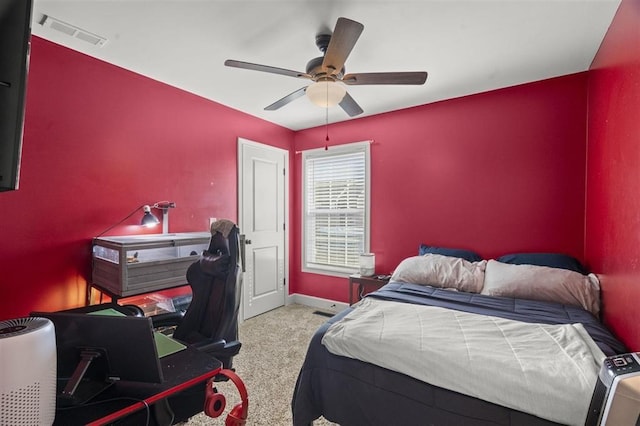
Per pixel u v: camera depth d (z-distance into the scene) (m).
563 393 1.13
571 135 2.67
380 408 1.47
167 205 2.80
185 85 2.93
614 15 1.83
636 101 1.48
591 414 1.00
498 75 2.71
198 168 3.17
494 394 1.23
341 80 2.10
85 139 2.36
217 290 1.84
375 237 3.74
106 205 2.48
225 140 3.44
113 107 2.52
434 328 1.63
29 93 2.10
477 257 3.02
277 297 4.12
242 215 3.63
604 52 2.06
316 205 4.24
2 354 0.67
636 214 1.47
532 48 2.26
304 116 3.82
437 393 1.35
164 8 1.84
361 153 3.86
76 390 0.91
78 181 2.33
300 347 2.85
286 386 2.21
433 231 3.36
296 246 4.41
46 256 2.18
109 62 2.49
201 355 1.17
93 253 2.38
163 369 1.07
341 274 3.98
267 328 3.35
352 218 3.94
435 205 3.34
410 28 2.03
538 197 2.81
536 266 2.51
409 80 2.07
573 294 2.20
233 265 1.77
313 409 1.65
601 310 2.10
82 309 1.63
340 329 1.70
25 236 2.09
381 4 1.80
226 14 1.90
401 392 1.43
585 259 2.58
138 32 2.09
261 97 3.23
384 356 1.48
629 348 1.54
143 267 2.21
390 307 1.99
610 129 1.90
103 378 0.94
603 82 2.08
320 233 4.21
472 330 1.60
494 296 2.42
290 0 1.78
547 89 2.77
